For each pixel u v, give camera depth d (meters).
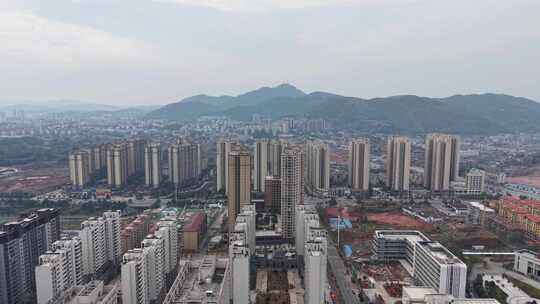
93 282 193.62
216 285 168.00
